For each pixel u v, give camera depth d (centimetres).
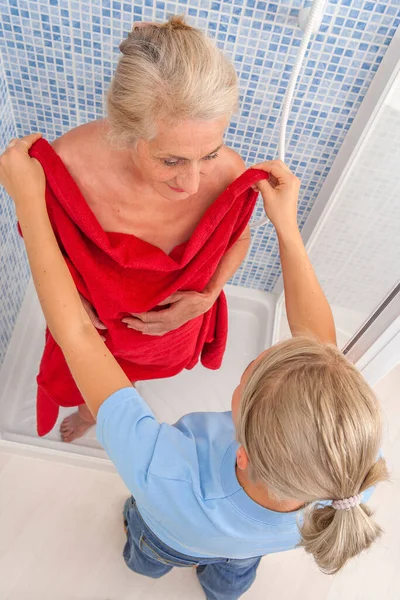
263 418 63
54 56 115
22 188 77
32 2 104
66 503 144
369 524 65
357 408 60
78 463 148
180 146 68
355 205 124
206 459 80
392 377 172
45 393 124
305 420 59
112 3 103
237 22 104
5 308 148
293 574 140
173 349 121
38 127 134
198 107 63
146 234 94
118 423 73
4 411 150
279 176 87
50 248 78
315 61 110
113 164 85
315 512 66
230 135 130
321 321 88
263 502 74
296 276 90
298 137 128
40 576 133
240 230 99
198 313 107
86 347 78
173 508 75
